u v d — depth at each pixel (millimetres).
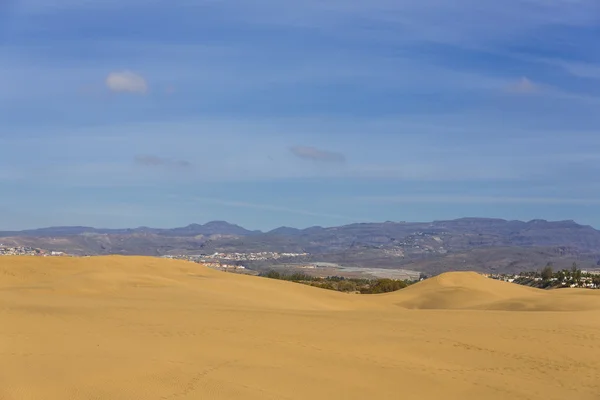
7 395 15359
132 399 15750
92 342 20453
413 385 19547
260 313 28000
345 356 21656
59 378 16719
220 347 21219
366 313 31906
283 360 20484
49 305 26656
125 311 25891
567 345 24984
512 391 19906
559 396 19766
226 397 16547
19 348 19047
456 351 23594
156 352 19875
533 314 33438
